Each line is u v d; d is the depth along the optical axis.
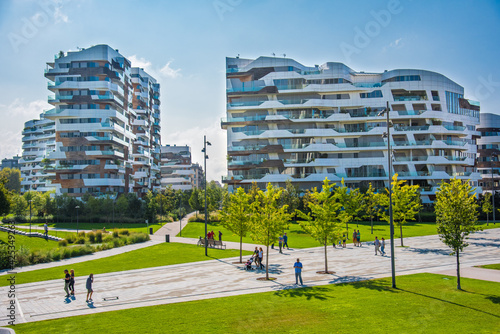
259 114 80.44
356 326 15.12
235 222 32.50
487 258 31.88
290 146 77.62
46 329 15.77
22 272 29.56
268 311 17.42
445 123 82.06
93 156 79.94
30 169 131.88
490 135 106.44
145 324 16.08
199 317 16.84
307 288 21.92
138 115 104.12
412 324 15.25
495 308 17.28
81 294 22.14
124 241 46.56
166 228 64.38
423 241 44.47
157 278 26.38
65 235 52.34
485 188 105.31
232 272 27.86
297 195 67.56
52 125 121.25
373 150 78.56
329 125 80.38
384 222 67.50
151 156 112.06
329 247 40.91
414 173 77.19
